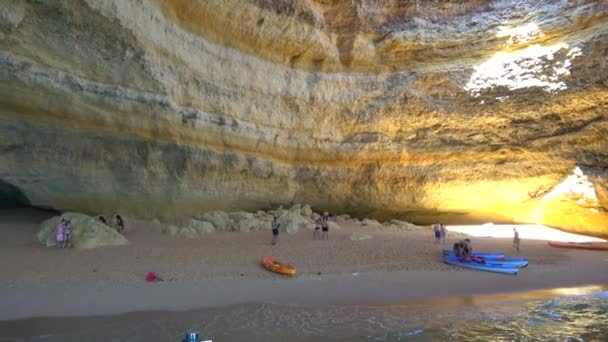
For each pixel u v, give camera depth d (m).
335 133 22.75
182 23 17.91
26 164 15.67
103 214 17.59
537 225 24.33
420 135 23.44
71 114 15.48
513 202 24.44
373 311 10.41
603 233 21.64
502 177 23.67
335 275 13.34
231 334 8.67
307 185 22.97
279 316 9.78
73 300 10.30
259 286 11.98
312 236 19.12
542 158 22.75
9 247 14.63
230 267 13.64
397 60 23.72
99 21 14.78
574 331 9.44
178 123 17.58
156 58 16.56
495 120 22.98
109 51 15.45
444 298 11.66
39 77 14.32
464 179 23.86
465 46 23.48
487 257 15.81
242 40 19.88
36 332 8.52
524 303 11.41
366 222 23.39
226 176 19.84
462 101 23.20
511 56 22.77
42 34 14.21
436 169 23.80
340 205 24.30
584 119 21.31
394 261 15.37
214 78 18.78
